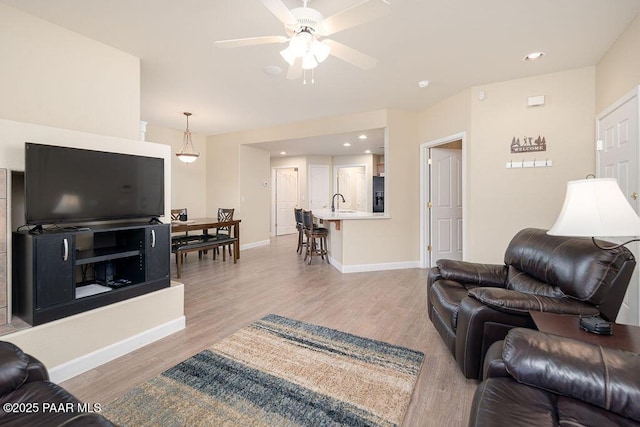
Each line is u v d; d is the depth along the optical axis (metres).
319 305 3.36
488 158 3.79
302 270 4.93
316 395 1.83
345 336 2.61
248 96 4.21
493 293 1.83
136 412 1.68
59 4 2.20
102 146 2.44
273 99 4.34
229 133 6.72
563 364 1.07
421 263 5.07
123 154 2.47
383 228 4.93
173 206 6.38
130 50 2.89
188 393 1.84
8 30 2.22
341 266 4.81
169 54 2.97
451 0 2.16
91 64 2.68
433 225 5.04
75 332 2.06
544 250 2.10
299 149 7.37
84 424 1.00
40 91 2.39
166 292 2.63
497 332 1.80
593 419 0.95
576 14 2.35
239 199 6.68
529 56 3.04
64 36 2.51
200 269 4.98
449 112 4.29
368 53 2.96
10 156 1.95
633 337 1.32
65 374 1.99
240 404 1.75
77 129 2.59
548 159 3.48
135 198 2.56
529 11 2.30
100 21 2.41
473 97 3.85
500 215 3.74
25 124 2.02
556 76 3.43
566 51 2.95
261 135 6.27
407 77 3.56
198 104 4.58
